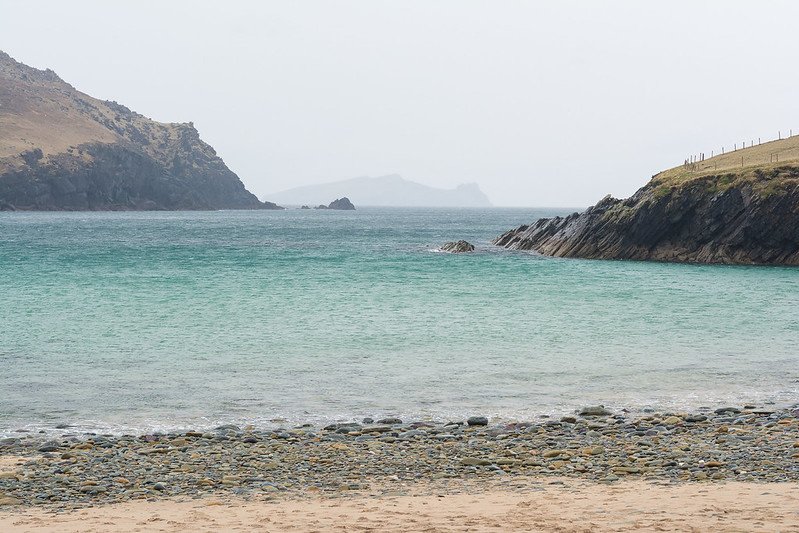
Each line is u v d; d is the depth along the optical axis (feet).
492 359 127.75
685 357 130.21
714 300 207.31
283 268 299.58
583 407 96.22
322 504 56.08
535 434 82.69
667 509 50.93
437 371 118.42
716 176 355.77
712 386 109.60
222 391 105.19
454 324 163.94
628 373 117.80
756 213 335.47
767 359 128.77
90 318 168.76
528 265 316.40
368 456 74.02
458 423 89.15
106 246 433.48
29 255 355.77
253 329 156.25
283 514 52.70
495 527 47.75
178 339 144.46
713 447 75.10
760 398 102.73
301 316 173.99
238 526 49.42
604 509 51.70
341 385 109.19
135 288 227.61
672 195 352.49
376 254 377.91
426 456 73.92
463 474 67.26
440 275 272.72
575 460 71.31
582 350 135.95
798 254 331.57
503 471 68.08
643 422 88.02
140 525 50.24
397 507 54.39
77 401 99.19
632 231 357.82
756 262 336.49
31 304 190.08
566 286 239.30
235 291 221.66
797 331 157.38
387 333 152.35
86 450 76.69
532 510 52.11
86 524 50.80
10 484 63.67
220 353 131.54
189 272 280.92
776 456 70.85
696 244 348.38
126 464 70.90
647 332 155.22
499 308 189.06
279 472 68.23
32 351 131.85
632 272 289.33
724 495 54.90
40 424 88.53
